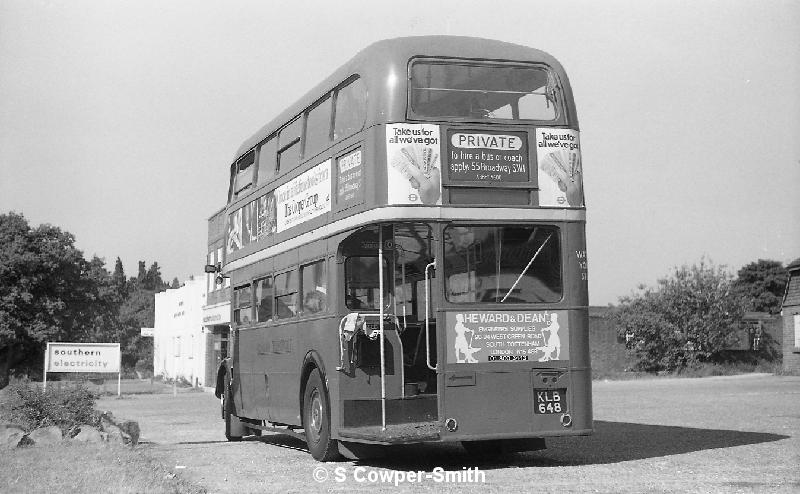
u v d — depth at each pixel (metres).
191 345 58.22
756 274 82.88
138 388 52.22
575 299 11.84
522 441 13.15
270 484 10.54
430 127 11.58
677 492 9.42
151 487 9.84
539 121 11.92
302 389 13.82
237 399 17.47
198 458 13.81
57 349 37.19
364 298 12.65
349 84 12.55
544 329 11.72
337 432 12.35
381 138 11.56
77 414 16.11
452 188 11.56
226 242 19.28
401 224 11.88
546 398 11.66
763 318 54.38
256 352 16.44
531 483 10.23
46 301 60.78
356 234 12.35
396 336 12.38
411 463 12.66
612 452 13.52
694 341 51.50
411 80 11.65
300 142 14.43
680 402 26.73
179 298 62.34
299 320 14.11
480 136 11.71
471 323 11.52
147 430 20.72
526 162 11.83
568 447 14.45
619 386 40.31
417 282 12.53
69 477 10.63
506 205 11.67
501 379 11.53
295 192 14.57
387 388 12.29
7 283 60.25
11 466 11.70
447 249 11.49
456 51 11.78
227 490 10.02
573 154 12.01
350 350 12.30
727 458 12.45
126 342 96.38
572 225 11.90
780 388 34.91
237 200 18.47
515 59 11.95
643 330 51.03
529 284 11.77
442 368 11.38
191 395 43.19
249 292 17.16
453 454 13.83
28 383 16.58
